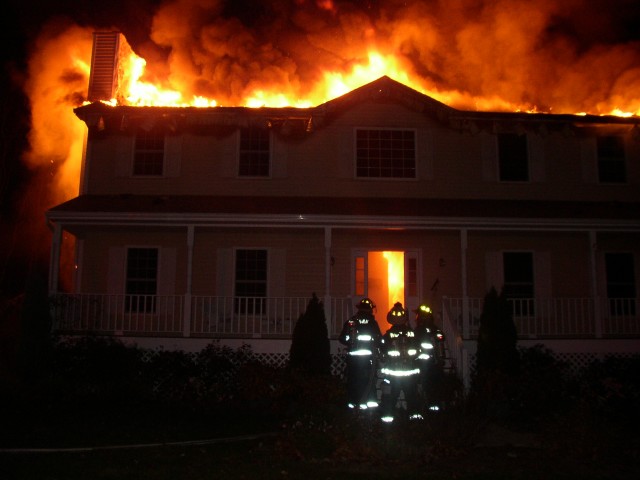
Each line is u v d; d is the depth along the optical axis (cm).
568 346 1546
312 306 1400
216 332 1540
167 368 1377
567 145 1855
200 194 1802
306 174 1812
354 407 1150
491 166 1827
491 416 1163
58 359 1384
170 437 1009
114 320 1573
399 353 1096
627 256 1805
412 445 949
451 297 1756
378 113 1839
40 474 776
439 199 1791
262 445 954
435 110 1809
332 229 1694
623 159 1862
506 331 1359
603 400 1270
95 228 1692
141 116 1789
